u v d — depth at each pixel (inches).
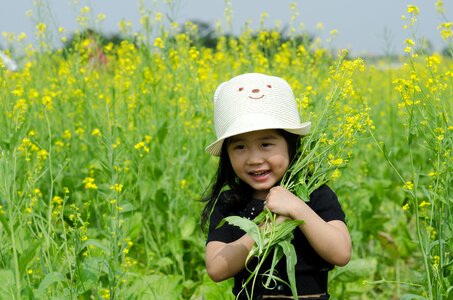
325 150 103.7
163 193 179.3
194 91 196.1
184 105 205.2
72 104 210.8
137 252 179.3
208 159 198.5
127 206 138.0
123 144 170.9
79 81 209.0
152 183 177.5
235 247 101.8
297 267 102.2
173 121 195.5
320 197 103.5
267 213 99.0
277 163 101.4
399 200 207.5
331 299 144.2
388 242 179.8
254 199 106.8
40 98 208.4
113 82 213.8
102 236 170.2
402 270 178.5
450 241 112.9
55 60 231.6
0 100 169.8
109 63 239.5
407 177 228.7
